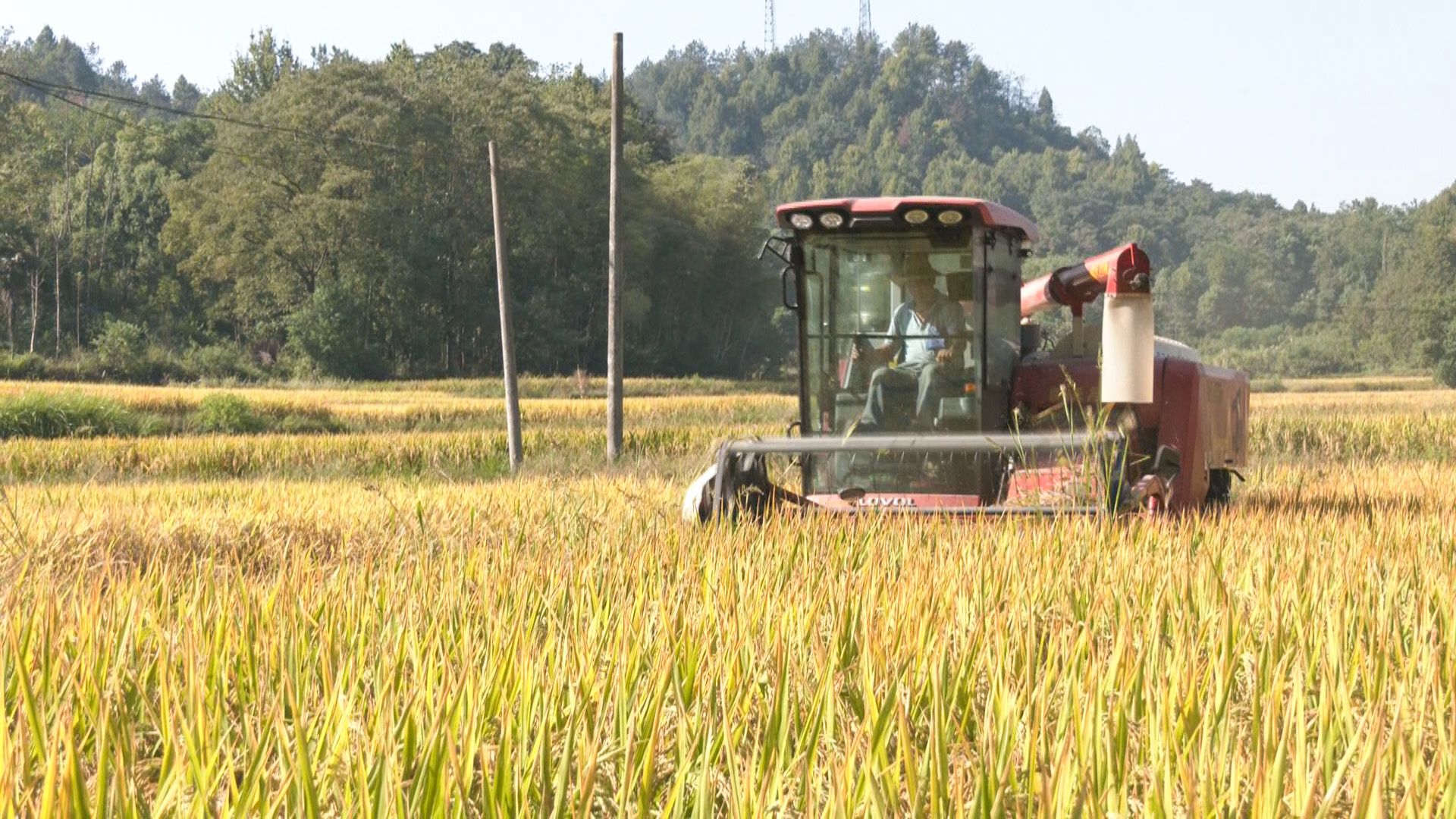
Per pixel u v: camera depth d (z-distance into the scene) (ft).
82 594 42.68
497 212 181.47
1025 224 69.92
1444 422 192.03
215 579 45.01
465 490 101.65
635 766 22.95
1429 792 20.68
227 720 26.94
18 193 634.84
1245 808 21.49
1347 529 60.08
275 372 561.84
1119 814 21.26
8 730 26.96
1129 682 28.53
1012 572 44.21
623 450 180.86
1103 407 64.44
